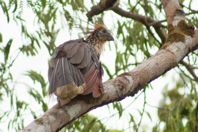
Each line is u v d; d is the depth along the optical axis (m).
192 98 13.52
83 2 12.89
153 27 13.62
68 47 9.61
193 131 13.72
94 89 8.70
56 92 8.58
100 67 9.57
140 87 9.53
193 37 10.60
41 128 8.03
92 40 11.97
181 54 10.29
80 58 9.20
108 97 8.98
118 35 13.23
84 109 8.70
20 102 11.89
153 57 9.96
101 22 12.95
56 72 8.94
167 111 13.15
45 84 12.13
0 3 11.89
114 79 9.27
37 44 12.24
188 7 12.83
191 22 12.64
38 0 11.84
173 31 10.62
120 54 13.11
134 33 13.16
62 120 8.35
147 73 9.59
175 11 10.97
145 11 13.45
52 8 12.54
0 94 11.89
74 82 8.62
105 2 12.73
